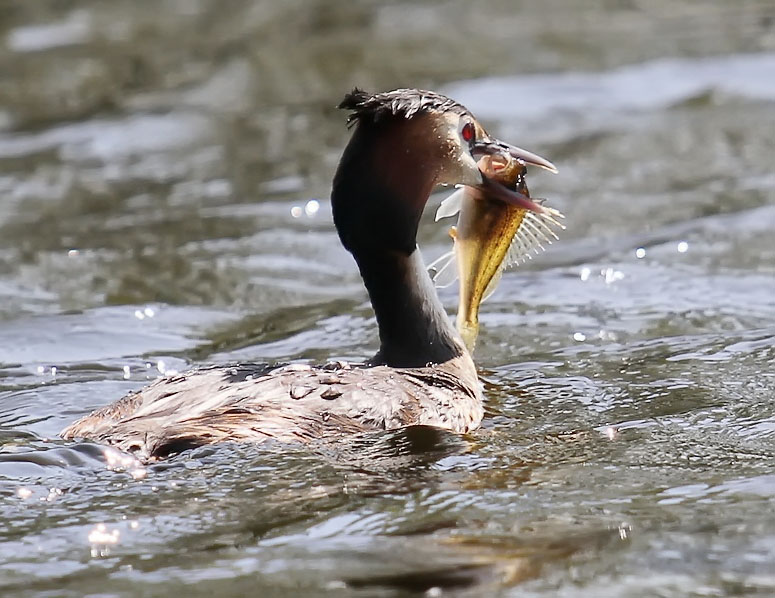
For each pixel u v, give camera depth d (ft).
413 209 36.35
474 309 39.22
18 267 54.39
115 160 70.28
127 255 55.52
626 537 27.58
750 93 76.13
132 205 63.00
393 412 33.09
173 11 98.89
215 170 67.67
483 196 38.11
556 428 34.91
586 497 29.78
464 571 26.11
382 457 31.35
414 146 35.99
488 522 28.37
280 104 77.87
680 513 28.84
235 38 91.40
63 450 30.66
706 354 41.63
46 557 26.89
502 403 37.29
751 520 28.40
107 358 43.78
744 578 25.80
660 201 59.82
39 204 63.87
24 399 39.19
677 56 84.17
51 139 74.23
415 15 95.91
